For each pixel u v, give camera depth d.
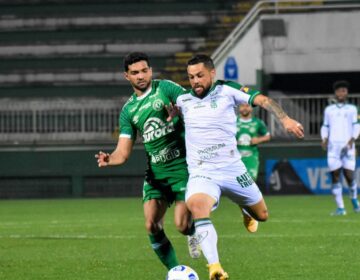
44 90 78.56
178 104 22.34
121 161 23.05
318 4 78.69
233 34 72.31
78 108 69.31
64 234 37.81
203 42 79.81
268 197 63.66
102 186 67.62
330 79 76.31
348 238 33.62
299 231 36.97
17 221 45.97
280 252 29.59
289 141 65.81
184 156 23.19
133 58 22.58
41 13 84.12
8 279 24.42
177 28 81.50
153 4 84.31
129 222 44.03
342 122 47.66
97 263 27.53
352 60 71.81
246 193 22.45
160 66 78.81
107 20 82.50
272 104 21.22
